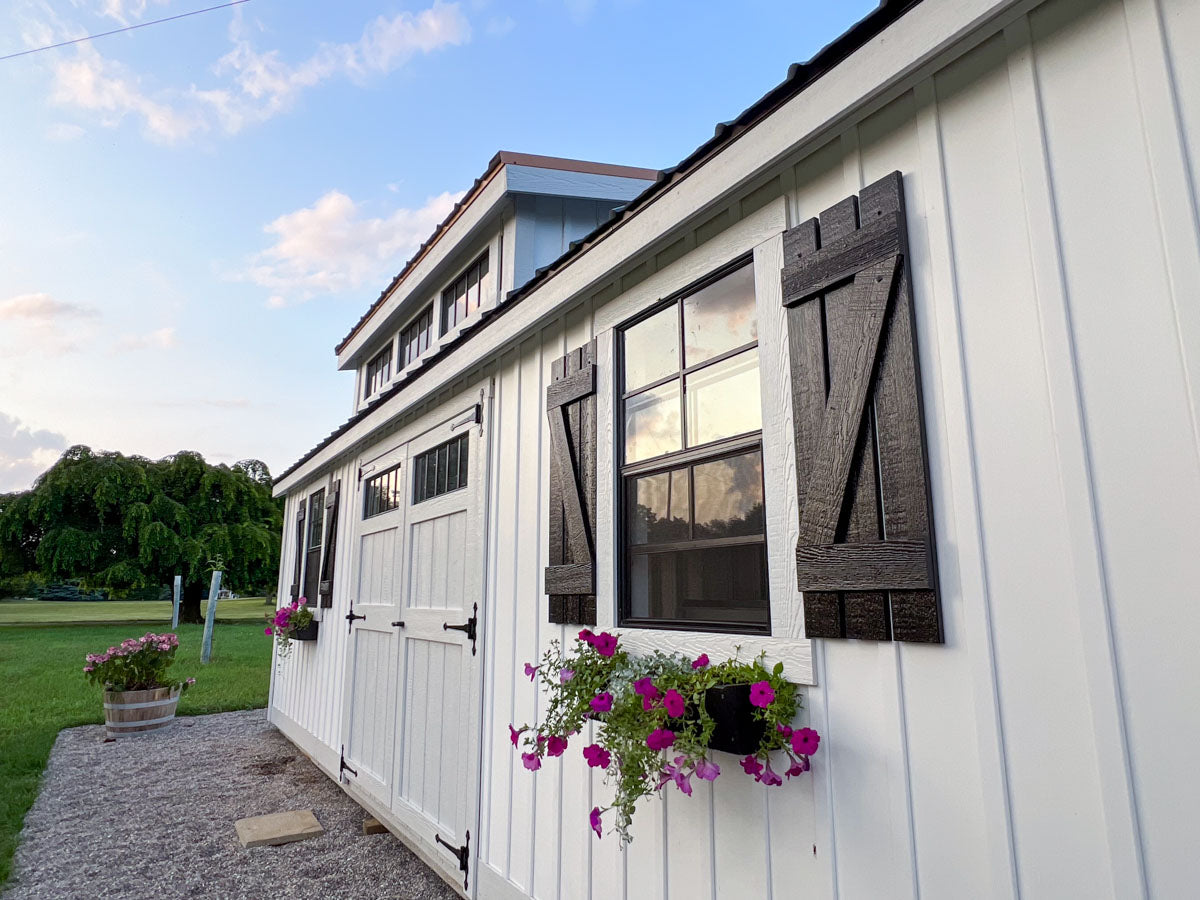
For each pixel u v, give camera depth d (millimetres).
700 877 1950
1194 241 1146
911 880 1447
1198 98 1170
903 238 1597
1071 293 1305
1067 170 1334
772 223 1960
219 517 22281
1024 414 1354
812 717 1696
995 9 1385
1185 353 1142
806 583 1698
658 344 2412
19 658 12078
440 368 3863
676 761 1834
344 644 5168
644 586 2334
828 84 1716
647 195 2297
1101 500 1228
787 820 1724
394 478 4672
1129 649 1169
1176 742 1101
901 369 1559
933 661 1454
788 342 1858
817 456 1710
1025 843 1277
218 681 9891
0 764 5418
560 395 2814
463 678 3381
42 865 3551
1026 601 1316
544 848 2639
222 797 4715
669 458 2273
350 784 4637
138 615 26125
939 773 1421
